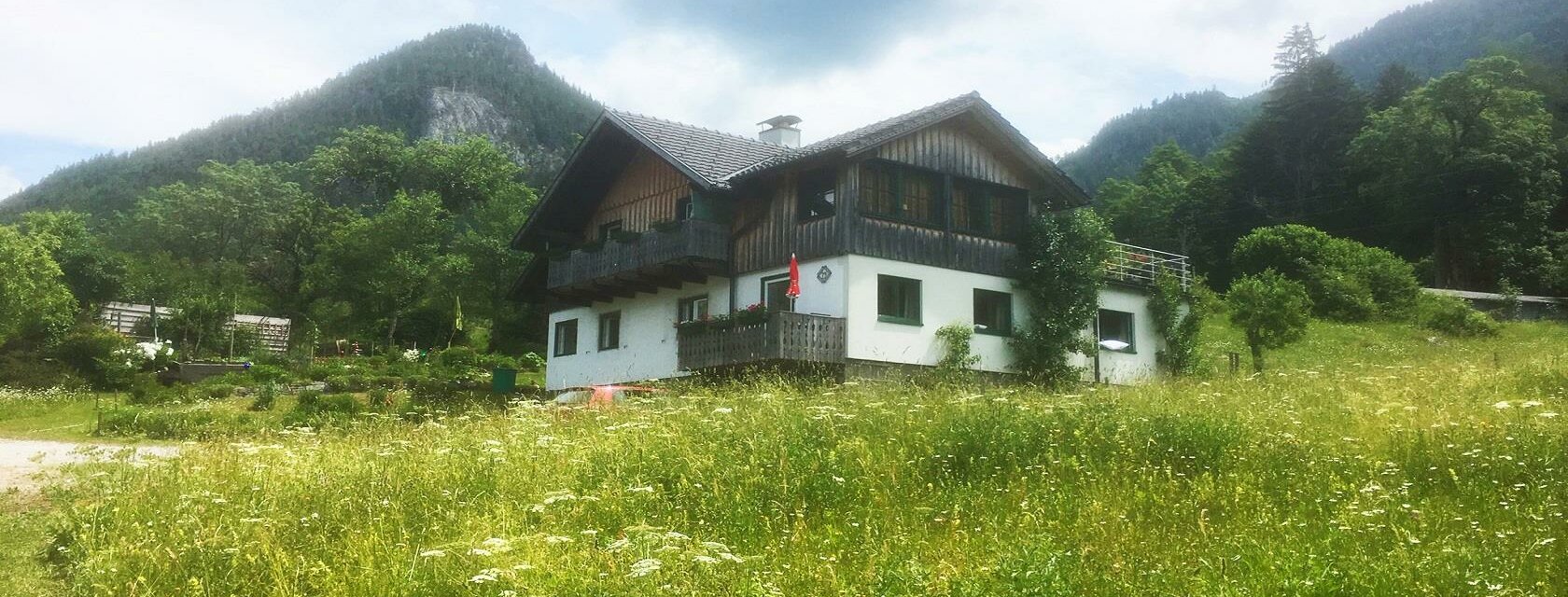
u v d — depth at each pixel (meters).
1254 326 29.39
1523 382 15.52
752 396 13.72
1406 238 66.12
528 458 9.90
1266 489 8.68
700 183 24.53
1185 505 8.08
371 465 9.84
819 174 24.22
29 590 7.43
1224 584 5.96
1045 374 25.38
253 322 55.25
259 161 176.62
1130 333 28.77
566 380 31.42
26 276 41.62
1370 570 6.04
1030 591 5.79
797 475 8.78
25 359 36.56
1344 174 69.50
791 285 22.67
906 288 24.17
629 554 6.53
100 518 8.38
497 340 54.94
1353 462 9.31
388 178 79.12
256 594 6.73
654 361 27.95
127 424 21.75
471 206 77.50
